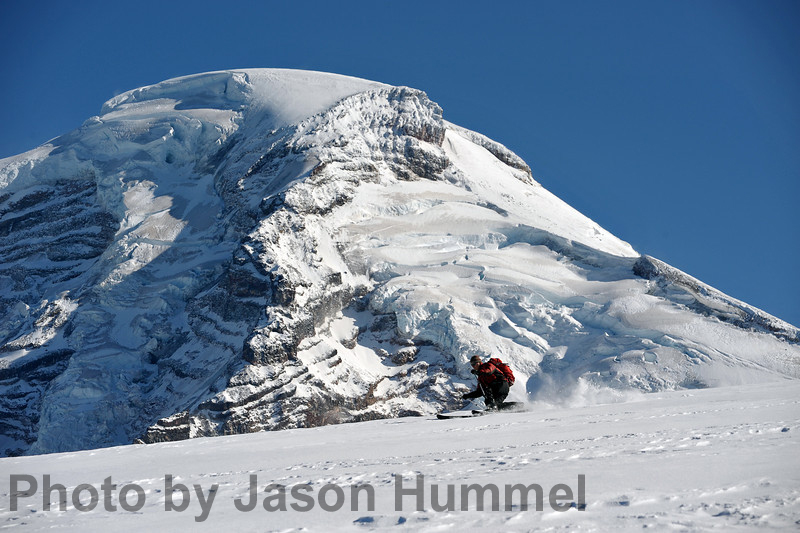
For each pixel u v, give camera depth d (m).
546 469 7.24
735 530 4.43
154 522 6.43
